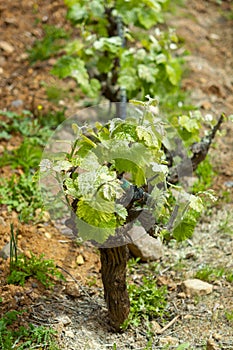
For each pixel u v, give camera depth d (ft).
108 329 15.02
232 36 28.84
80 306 15.60
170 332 15.17
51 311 15.23
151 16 20.77
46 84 24.43
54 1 28.78
